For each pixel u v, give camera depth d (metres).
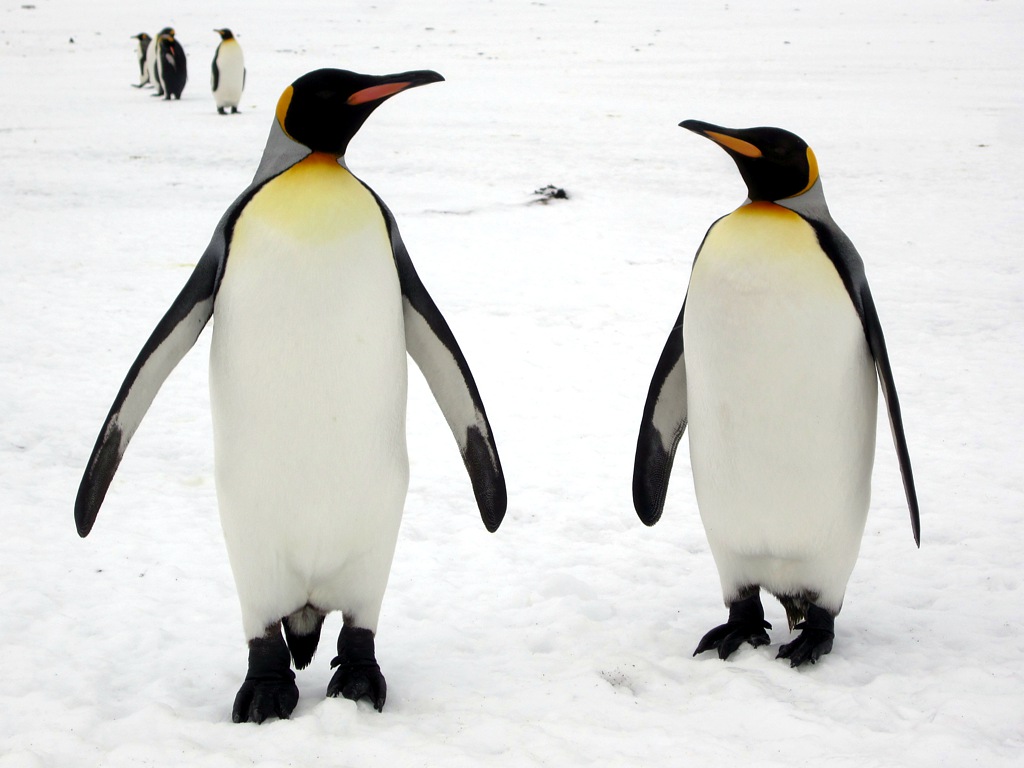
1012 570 4.26
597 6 52.44
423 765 2.63
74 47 37.84
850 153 17.19
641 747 2.74
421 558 4.62
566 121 21.06
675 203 14.27
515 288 10.05
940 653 3.42
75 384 7.07
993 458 5.76
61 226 12.50
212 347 2.87
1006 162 16.31
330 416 2.79
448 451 6.13
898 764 2.59
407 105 23.48
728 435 3.19
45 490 5.29
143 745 2.76
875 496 5.29
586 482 5.60
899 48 34.03
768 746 2.75
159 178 15.66
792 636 3.68
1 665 3.39
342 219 2.78
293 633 3.29
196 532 4.82
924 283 10.01
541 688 3.18
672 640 3.65
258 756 2.72
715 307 3.10
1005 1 50.62
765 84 25.98
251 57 33.53
